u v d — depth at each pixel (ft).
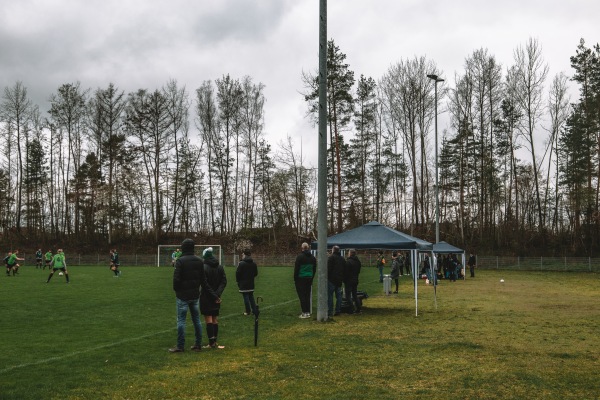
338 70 173.37
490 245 210.18
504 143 217.56
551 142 210.59
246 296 51.19
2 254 213.25
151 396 23.11
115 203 227.81
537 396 23.35
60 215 251.60
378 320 49.19
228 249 218.38
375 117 227.20
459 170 223.71
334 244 56.08
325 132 49.44
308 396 23.21
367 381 25.91
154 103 221.66
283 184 211.61
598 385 25.18
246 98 231.91
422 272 126.11
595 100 195.11
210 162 236.63
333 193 192.95
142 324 44.83
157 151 222.89
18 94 231.50
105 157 229.45
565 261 172.86
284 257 193.67
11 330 41.29
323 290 47.83
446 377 26.73
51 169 243.81
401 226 230.27
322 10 50.08
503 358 31.45
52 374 26.68
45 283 95.71
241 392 23.80
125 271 149.07
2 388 23.94
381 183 230.27
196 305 33.47
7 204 234.17
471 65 213.25
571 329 43.47
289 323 46.47
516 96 206.08
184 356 31.58
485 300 71.00
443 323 47.09
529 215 219.82
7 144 232.94
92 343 35.65
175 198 232.32
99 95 221.66
